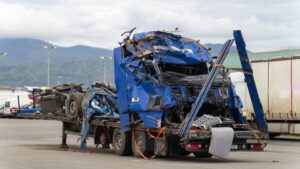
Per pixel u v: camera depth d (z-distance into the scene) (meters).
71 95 19.92
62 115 20.69
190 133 14.56
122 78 16.83
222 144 14.65
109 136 18.31
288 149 21.36
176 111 15.50
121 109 16.83
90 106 18.78
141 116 16.12
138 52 16.66
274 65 28.05
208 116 15.13
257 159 16.50
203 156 16.98
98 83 19.36
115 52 17.17
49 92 21.41
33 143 23.58
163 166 13.70
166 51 16.39
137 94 16.27
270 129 28.11
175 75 15.93
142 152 16.16
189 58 16.70
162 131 15.29
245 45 15.83
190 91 15.73
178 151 15.51
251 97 16.30
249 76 16.16
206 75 16.23
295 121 27.22
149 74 16.14
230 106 16.17
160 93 15.57
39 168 13.16
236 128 15.55
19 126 41.00
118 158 16.20
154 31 17.03
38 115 21.78
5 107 62.31
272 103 28.03
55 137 28.16
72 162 14.69
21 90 78.62
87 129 18.89
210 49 17.33
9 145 22.05
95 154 17.77
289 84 27.30
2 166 13.59
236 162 15.27
